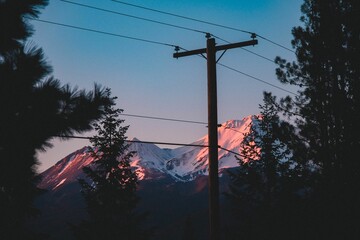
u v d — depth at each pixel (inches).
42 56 212.7
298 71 920.9
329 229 819.4
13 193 214.4
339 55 843.4
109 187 1158.3
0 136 205.8
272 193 1261.1
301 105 926.4
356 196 790.5
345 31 852.6
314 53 879.1
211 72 537.6
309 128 874.8
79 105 219.9
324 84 876.0
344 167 804.0
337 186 808.3
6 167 206.8
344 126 807.7
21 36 216.8
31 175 214.7
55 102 212.7
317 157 850.1
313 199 877.8
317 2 888.9
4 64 206.4
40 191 888.9
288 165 1174.3
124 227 1158.3
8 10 210.4
